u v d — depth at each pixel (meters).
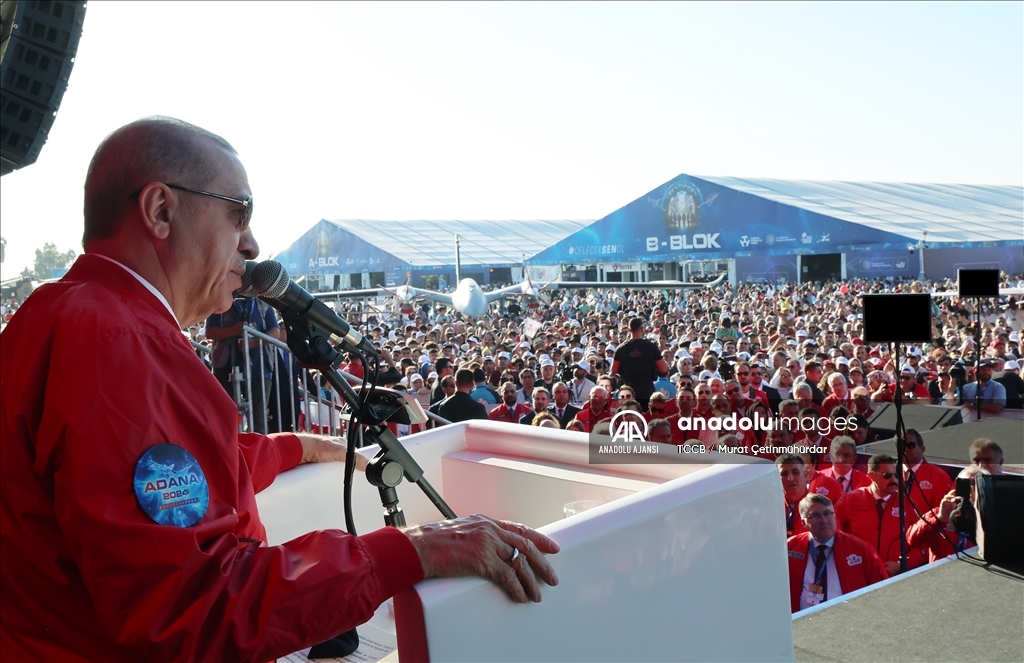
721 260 40.12
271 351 4.89
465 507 1.76
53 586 0.95
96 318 0.94
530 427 1.78
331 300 38.75
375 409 1.36
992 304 12.61
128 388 0.91
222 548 0.92
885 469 4.43
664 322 23.98
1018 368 8.13
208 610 0.87
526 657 0.98
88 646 0.96
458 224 60.84
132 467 0.88
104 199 1.07
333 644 1.57
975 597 2.73
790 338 15.79
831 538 3.94
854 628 2.55
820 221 27.56
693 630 1.17
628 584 1.09
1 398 0.96
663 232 30.83
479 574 0.95
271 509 1.64
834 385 6.92
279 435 1.73
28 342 0.96
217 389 1.01
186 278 1.10
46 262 73.56
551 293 39.41
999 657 2.30
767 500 1.29
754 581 1.26
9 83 2.47
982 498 3.08
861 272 33.09
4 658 0.97
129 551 0.85
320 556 0.92
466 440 1.86
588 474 1.57
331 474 1.74
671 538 1.14
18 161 2.56
